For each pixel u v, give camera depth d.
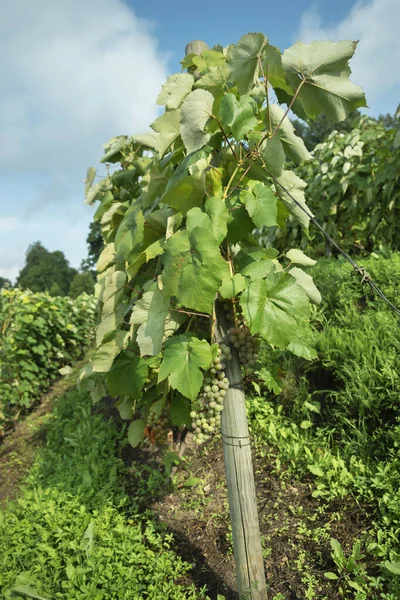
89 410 5.66
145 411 3.01
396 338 3.90
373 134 7.12
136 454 4.55
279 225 2.56
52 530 3.36
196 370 2.02
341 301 4.96
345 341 4.13
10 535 3.48
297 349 2.34
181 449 3.59
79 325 10.35
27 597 2.79
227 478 2.29
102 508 3.58
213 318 2.14
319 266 6.36
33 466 5.01
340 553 2.68
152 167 2.90
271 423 3.99
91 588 2.73
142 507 3.71
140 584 2.83
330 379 4.10
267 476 3.65
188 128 2.08
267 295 1.96
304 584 2.69
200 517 3.43
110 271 3.28
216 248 1.87
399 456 3.10
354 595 2.53
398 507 2.77
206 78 2.19
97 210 4.06
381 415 3.49
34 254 74.12
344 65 1.95
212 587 2.83
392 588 2.45
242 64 2.04
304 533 3.02
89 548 3.08
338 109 2.07
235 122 1.98
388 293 4.72
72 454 4.73
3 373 7.18
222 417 2.25
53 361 8.98
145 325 2.33
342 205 7.65
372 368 3.67
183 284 1.95
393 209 6.79
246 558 2.30
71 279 69.25
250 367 2.22
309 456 3.53
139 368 2.68
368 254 7.68
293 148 2.26
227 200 2.18
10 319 8.59
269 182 2.32
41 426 6.47
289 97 2.21
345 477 3.26
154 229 2.79
